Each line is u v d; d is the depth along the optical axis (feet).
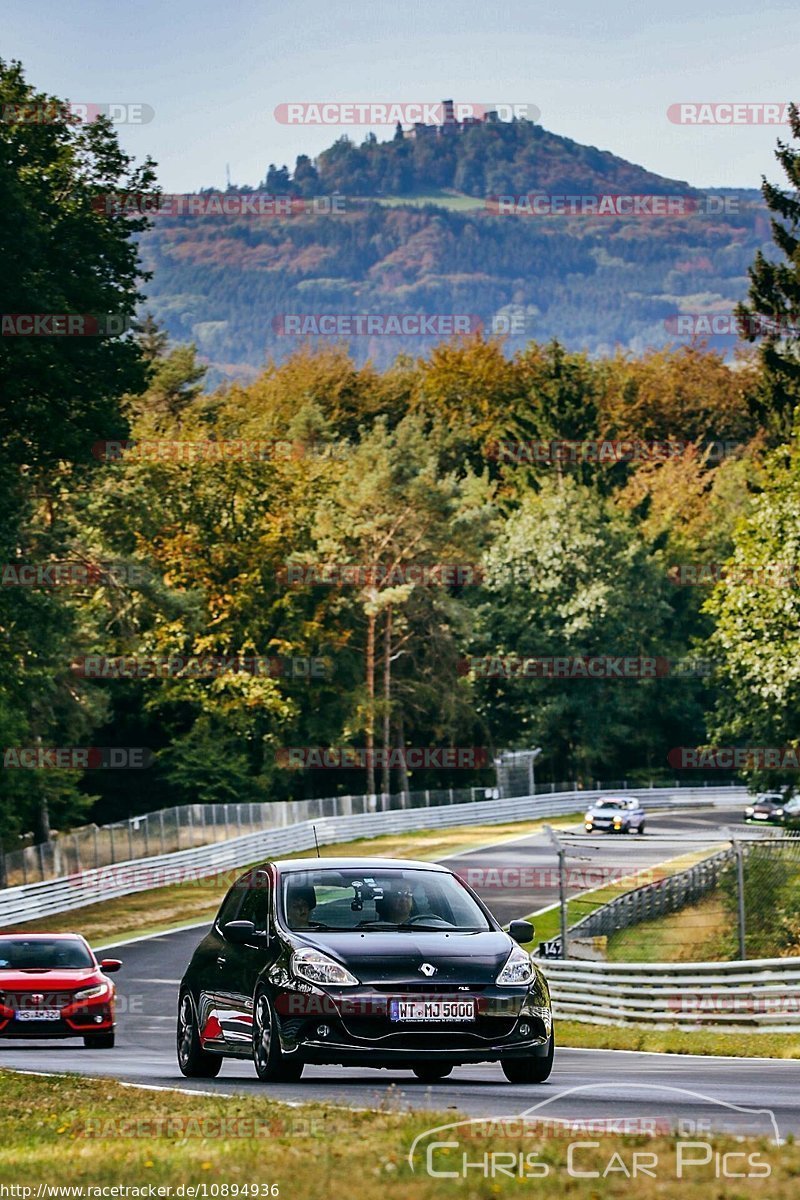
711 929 240.32
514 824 558.56
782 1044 133.18
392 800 524.11
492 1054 81.66
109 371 297.94
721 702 355.36
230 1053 89.04
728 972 185.06
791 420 414.00
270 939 85.97
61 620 349.20
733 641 338.75
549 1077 92.63
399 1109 68.85
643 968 170.81
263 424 622.13
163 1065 115.85
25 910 304.71
